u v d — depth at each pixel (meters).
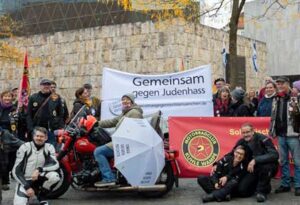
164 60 30.16
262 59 40.34
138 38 31.48
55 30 42.62
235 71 13.31
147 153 8.45
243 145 8.75
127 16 37.59
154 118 9.16
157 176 8.55
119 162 8.35
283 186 9.16
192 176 9.66
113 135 8.41
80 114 8.98
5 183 9.95
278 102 9.07
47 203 7.88
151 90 10.79
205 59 31.27
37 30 43.66
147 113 10.73
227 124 9.70
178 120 9.79
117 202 8.61
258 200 8.38
